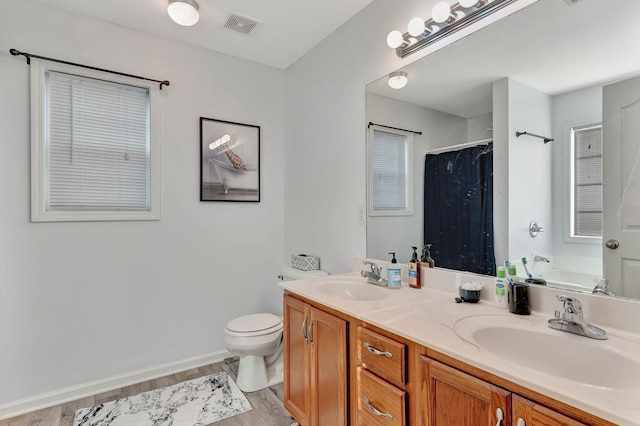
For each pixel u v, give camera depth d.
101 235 2.28
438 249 1.71
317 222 2.62
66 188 2.19
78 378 2.19
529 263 1.35
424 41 1.75
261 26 2.35
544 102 1.31
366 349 1.31
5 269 1.99
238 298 2.84
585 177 1.21
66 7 2.12
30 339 2.05
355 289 1.89
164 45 2.49
